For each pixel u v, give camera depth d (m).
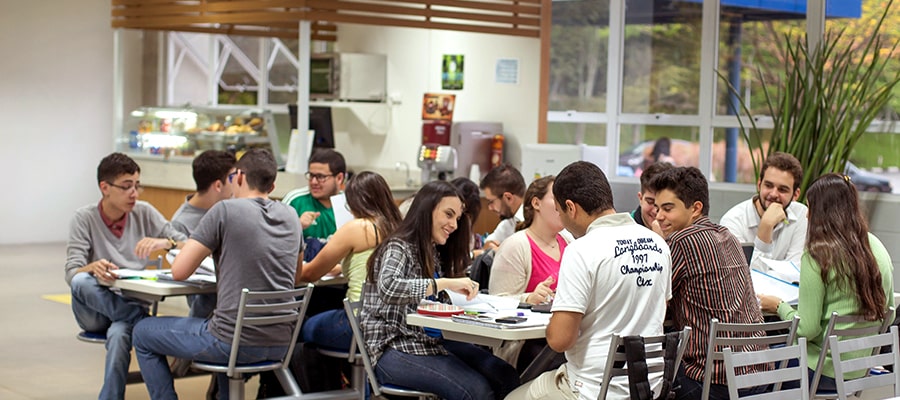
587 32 9.11
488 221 9.28
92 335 5.29
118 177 5.33
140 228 5.59
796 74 8.06
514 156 9.57
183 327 4.74
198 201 5.83
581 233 3.87
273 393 5.44
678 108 8.84
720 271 3.97
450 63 10.03
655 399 3.70
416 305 4.48
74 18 13.17
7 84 12.71
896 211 7.65
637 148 9.06
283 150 10.40
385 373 4.45
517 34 9.20
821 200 4.32
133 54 10.91
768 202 5.44
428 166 9.23
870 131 7.77
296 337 4.82
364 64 10.49
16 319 8.26
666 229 4.16
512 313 4.22
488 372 4.46
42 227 13.09
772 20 8.31
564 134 9.27
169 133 9.82
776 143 7.79
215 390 5.48
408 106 10.42
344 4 8.50
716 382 3.91
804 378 3.79
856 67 7.84
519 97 9.51
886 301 4.44
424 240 4.51
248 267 4.74
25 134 12.88
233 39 12.30
